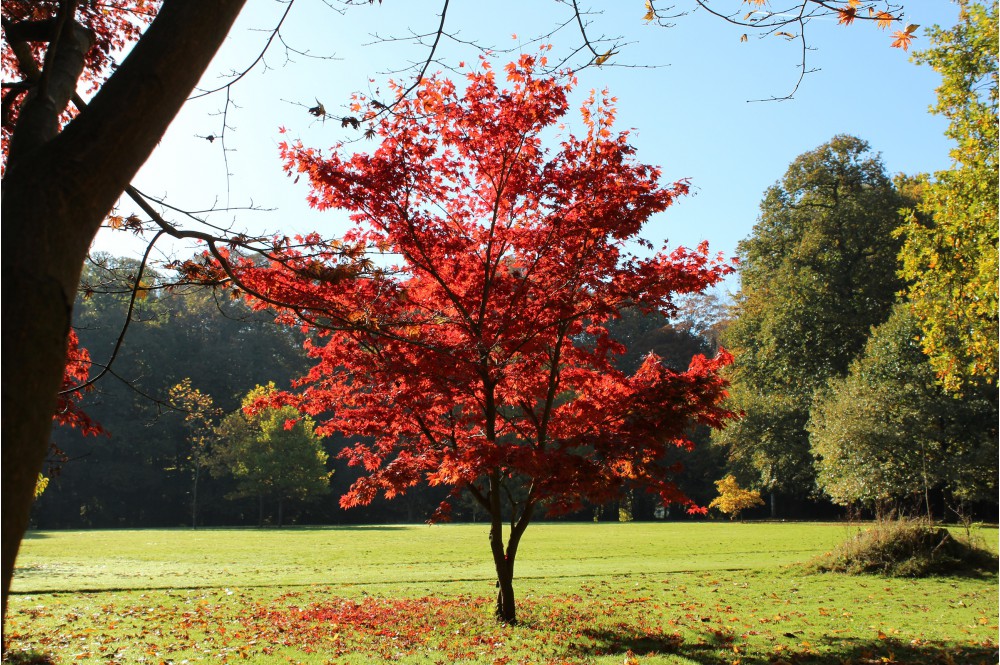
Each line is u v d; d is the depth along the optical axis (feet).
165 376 160.76
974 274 58.59
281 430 138.72
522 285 29.84
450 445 32.91
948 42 57.98
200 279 15.99
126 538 95.45
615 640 28.84
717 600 38.47
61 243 8.34
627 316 189.37
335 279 15.02
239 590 42.73
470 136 28.71
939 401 94.73
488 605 36.76
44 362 7.89
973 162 57.06
